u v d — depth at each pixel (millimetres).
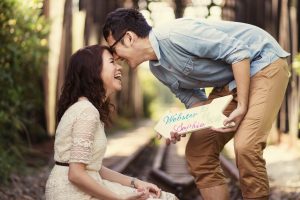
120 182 4152
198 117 4297
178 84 4562
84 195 3730
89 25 19656
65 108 3869
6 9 8922
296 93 14023
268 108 4324
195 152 4730
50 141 13023
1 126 9297
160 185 9414
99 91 3844
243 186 4395
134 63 4359
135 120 36812
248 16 20406
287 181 8734
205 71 4402
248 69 4234
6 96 9398
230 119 4195
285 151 13594
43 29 10500
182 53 4320
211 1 28969
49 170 9484
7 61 9328
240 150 4285
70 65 3881
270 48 4434
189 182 8664
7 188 7488
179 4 30938
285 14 14703
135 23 4293
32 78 11047
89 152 3672
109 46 4344
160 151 16078
